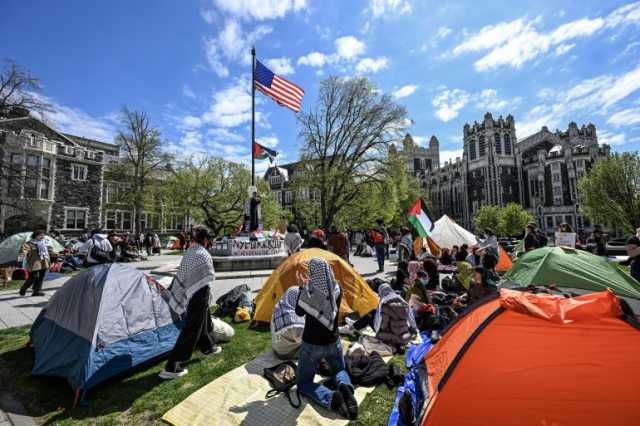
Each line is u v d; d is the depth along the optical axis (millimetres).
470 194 76562
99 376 3604
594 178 34844
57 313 4324
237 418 3004
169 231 44406
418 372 3686
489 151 72188
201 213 35719
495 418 2664
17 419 3139
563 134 77375
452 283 8422
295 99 16141
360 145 27266
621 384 2549
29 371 4180
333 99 27609
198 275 3959
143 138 33438
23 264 12680
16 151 28422
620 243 22188
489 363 2838
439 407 2791
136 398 3488
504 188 71188
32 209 26781
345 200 27812
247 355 4586
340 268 6109
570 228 10555
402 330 4988
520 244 13406
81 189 33875
